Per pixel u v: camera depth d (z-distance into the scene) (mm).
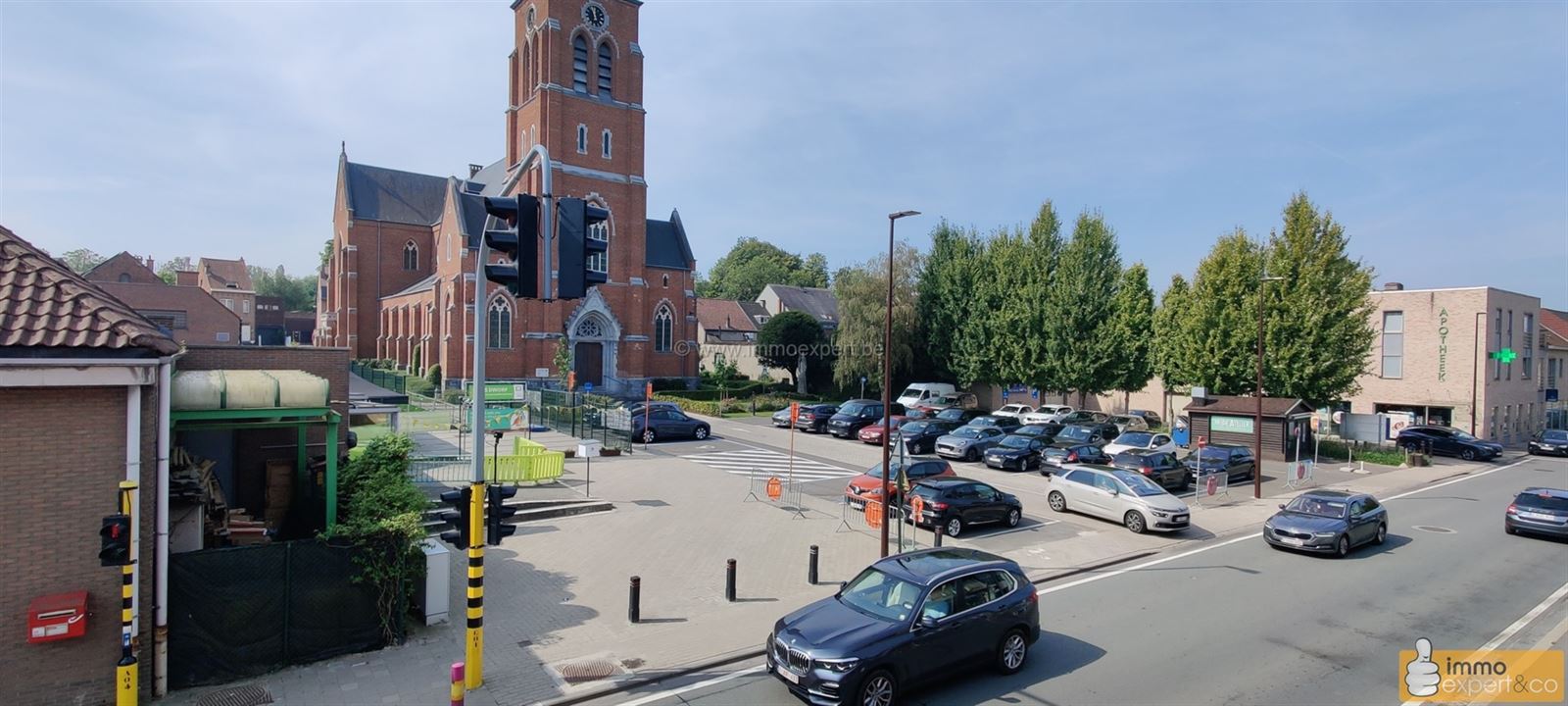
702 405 45062
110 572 8516
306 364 14570
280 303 98562
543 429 32969
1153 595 13664
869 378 49969
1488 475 31094
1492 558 16672
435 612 11398
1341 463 33594
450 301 47156
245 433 14266
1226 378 36531
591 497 20094
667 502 20219
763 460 28172
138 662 8633
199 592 9281
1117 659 10516
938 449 30844
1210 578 14945
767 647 9562
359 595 10406
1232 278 36094
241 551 9547
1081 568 15648
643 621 11789
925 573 9766
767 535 17141
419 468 20984
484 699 9070
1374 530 17734
